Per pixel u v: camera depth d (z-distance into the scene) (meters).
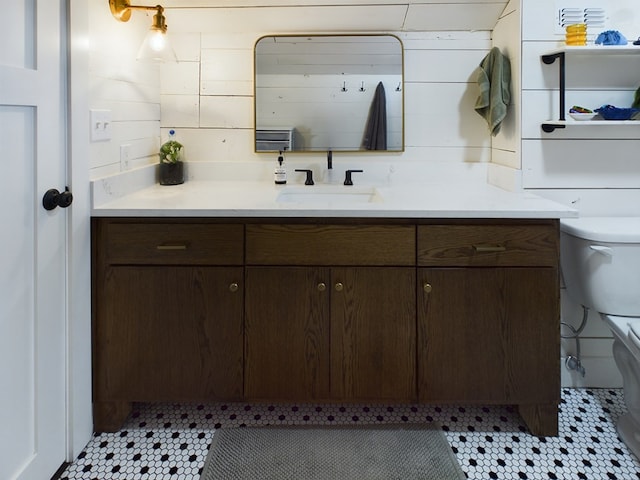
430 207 1.42
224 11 1.86
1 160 1.07
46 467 1.26
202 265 1.44
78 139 1.34
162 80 2.02
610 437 1.50
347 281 1.44
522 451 1.43
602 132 1.72
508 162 1.84
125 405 1.52
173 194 1.68
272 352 1.46
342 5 1.83
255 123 2.03
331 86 2.01
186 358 1.47
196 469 1.35
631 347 1.38
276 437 1.50
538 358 1.44
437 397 1.46
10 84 1.07
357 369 1.46
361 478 1.31
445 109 2.02
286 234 1.43
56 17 1.24
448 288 1.43
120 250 1.44
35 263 1.19
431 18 1.90
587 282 1.52
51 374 1.27
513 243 1.41
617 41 1.60
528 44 1.70
